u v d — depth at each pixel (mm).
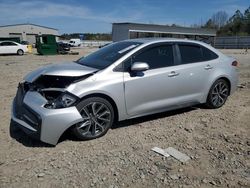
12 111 4852
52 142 4234
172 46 5555
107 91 4602
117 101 4754
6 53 30750
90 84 4484
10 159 4004
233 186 3436
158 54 5328
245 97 7500
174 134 4934
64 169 3764
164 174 3670
